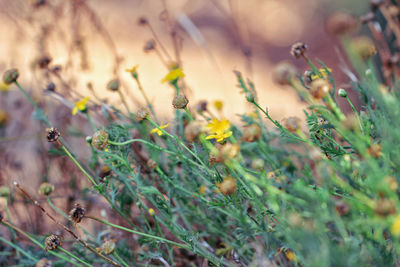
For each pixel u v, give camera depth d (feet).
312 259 2.85
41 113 3.53
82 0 4.47
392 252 3.02
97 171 3.44
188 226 3.36
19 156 4.13
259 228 3.09
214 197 3.29
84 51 4.41
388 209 2.84
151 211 3.29
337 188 3.11
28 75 4.79
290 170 3.44
